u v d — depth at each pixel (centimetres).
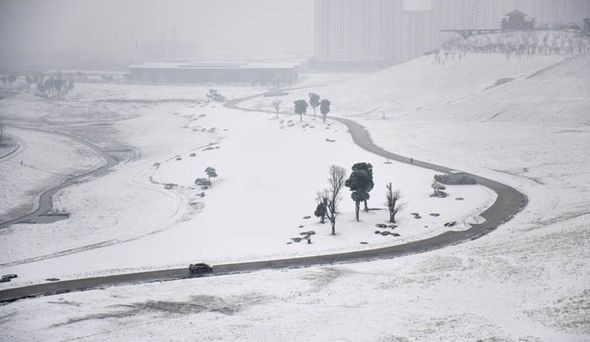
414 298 8438
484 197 14338
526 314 7662
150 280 9762
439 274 9375
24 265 10994
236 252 11138
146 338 7400
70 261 11062
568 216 12381
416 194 14800
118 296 8956
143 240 12381
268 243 11662
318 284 9225
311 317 7869
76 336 7544
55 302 8725
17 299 9038
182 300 8712
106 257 11212
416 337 7150
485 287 8688
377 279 9356
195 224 13475
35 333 7644
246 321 7819
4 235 13675
